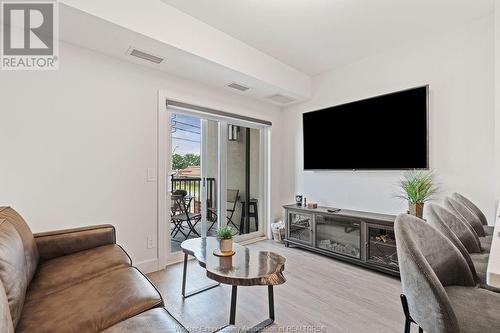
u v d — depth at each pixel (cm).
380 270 265
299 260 308
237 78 307
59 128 222
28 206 207
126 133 260
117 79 255
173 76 295
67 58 226
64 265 160
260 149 418
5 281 101
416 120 275
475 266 133
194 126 336
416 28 263
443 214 155
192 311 194
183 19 238
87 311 112
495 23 218
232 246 195
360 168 321
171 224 319
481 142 241
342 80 352
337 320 182
